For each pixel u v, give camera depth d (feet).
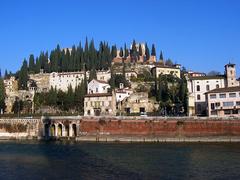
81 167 243.60
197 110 633.61
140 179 197.98
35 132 560.61
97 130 508.12
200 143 440.86
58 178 202.80
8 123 569.23
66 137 533.96
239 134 463.83
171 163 259.19
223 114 535.19
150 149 366.43
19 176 209.97
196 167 239.09
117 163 261.85
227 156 298.15
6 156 310.86
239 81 643.04
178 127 479.82
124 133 494.59
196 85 641.40
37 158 295.89
